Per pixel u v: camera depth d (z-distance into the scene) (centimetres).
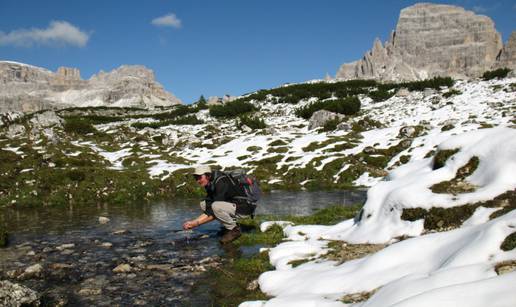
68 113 16112
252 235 1312
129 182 2848
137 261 1095
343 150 3916
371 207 1129
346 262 843
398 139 4003
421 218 968
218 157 4212
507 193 912
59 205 2348
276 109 10419
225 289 844
